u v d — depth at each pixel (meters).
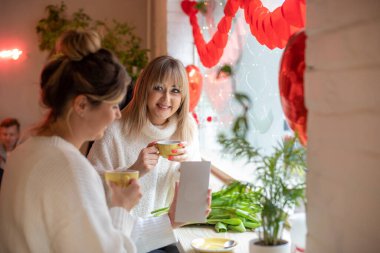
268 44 2.31
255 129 3.13
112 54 1.53
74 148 1.50
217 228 2.27
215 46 3.43
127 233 1.62
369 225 1.16
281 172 1.60
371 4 1.12
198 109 4.66
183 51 4.74
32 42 6.49
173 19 4.71
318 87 1.34
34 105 6.58
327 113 1.31
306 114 1.43
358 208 1.19
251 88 3.19
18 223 1.48
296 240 1.70
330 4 1.28
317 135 1.37
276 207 1.58
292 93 1.44
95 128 1.53
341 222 1.27
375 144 1.12
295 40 1.44
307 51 1.38
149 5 6.28
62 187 1.42
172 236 2.06
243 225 2.29
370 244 1.15
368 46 1.13
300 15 1.87
